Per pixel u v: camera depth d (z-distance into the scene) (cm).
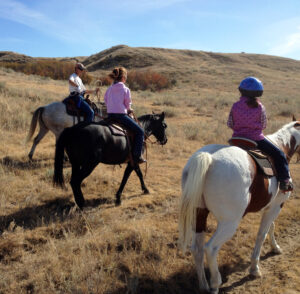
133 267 374
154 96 2542
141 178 631
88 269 355
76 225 472
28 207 529
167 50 7544
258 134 347
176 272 375
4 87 1555
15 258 390
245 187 304
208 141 1114
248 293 342
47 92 1755
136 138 556
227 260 403
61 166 503
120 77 541
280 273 375
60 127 766
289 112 1870
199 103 2286
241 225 508
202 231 332
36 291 326
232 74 5259
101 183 669
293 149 429
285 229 503
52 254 380
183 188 323
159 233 464
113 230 462
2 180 613
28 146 911
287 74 5962
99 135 513
